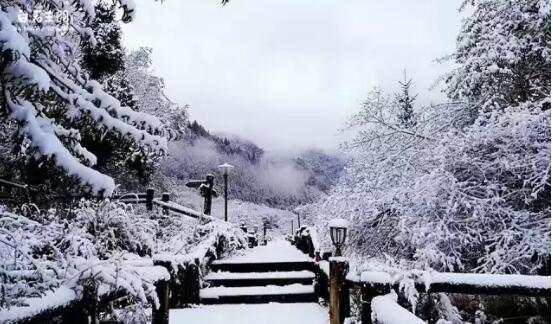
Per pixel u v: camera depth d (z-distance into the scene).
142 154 2.64
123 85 9.77
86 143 6.66
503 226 5.09
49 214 3.85
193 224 8.41
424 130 6.95
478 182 5.49
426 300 3.71
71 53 2.69
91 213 4.79
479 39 6.94
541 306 4.45
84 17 2.56
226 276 6.73
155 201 9.83
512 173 5.33
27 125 1.90
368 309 3.19
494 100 6.50
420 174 5.85
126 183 10.90
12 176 2.99
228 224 9.08
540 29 6.02
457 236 5.09
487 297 4.65
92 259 2.44
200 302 5.89
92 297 2.25
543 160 4.99
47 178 2.28
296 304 5.91
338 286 4.10
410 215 5.45
